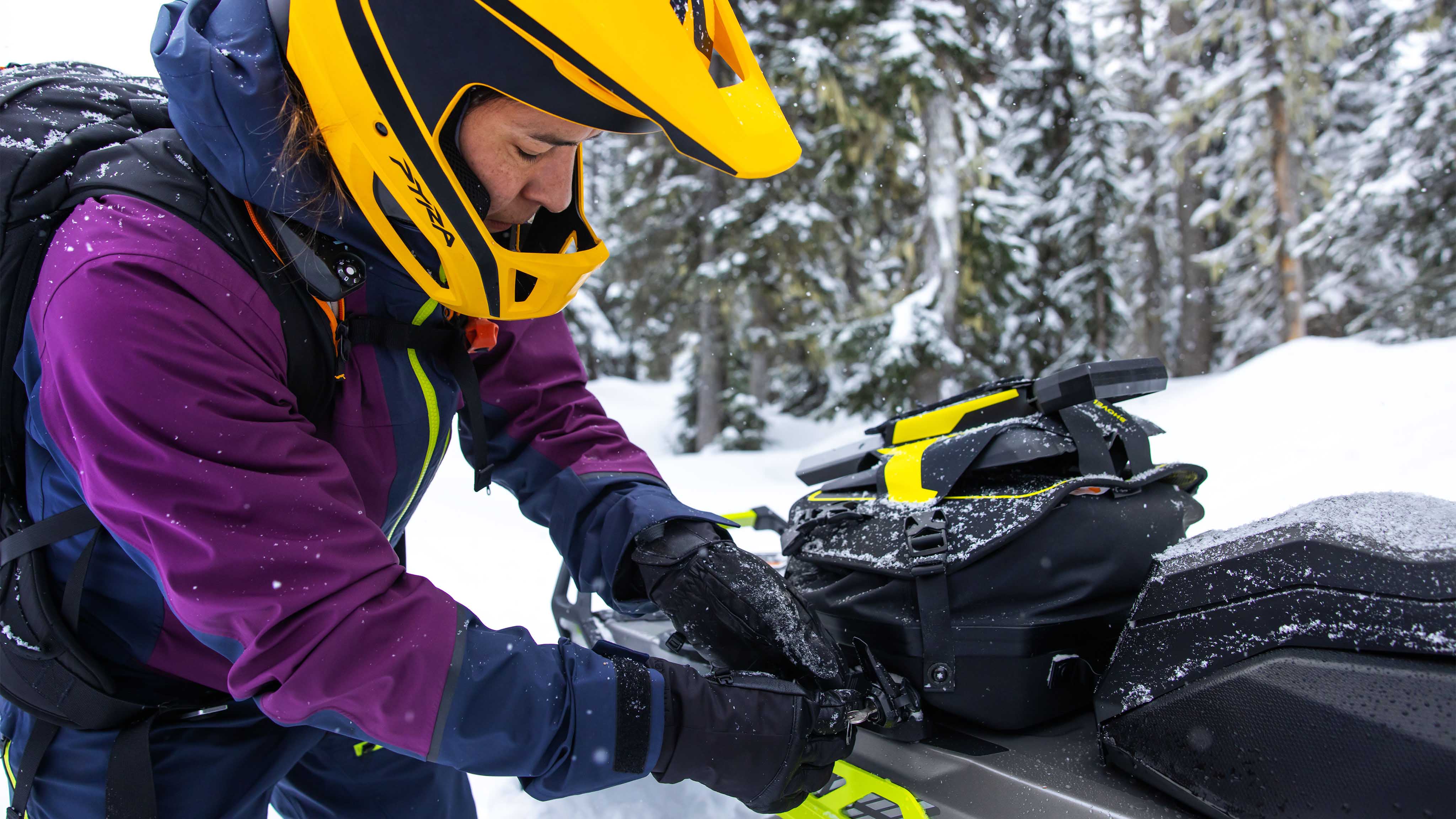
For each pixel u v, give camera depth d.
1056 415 1.23
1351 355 6.72
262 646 0.63
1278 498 3.79
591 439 1.17
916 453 1.30
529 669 0.72
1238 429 5.82
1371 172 10.70
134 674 0.81
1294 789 0.83
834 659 1.01
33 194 0.69
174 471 0.62
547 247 0.88
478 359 1.13
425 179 0.68
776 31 9.69
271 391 0.70
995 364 11.55
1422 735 0.76
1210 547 1.01
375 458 0.87
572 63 0.62
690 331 13.03
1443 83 9.86
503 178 0.73
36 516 0.77
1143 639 0.99
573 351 1.23
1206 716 0.90
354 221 0.76
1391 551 0.84
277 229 0.72
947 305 9.06
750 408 12.20
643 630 1.75
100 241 0.66
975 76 9.27
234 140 0.67
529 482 1.18
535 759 0.72
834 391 13.61
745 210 10.27
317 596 0.64
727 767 0.80
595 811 1.61
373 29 0.64
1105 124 10.94
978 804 1.06
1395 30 10.91
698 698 0.79
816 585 1.32
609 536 1.09
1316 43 11.45
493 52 0.63
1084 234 11.10
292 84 0.70
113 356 0.61
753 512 1.84
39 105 0.74
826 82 8.79
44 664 0.77
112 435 0.62
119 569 0.77
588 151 20.95
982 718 1.15
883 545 1.21
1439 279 10.29
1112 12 14.36
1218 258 12.23
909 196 10.28
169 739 0.83
